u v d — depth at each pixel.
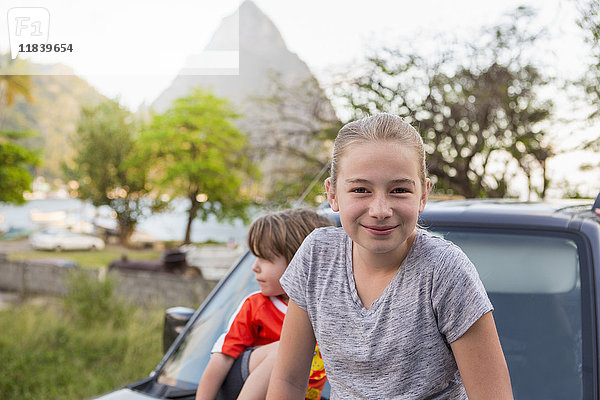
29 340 9.64
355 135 1.23
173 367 2.21
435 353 1.24
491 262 2.12
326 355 1.34
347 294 1.31
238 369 1.72
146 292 14.36
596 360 1.82
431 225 2.28
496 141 8.09
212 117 35.59
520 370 1.90
